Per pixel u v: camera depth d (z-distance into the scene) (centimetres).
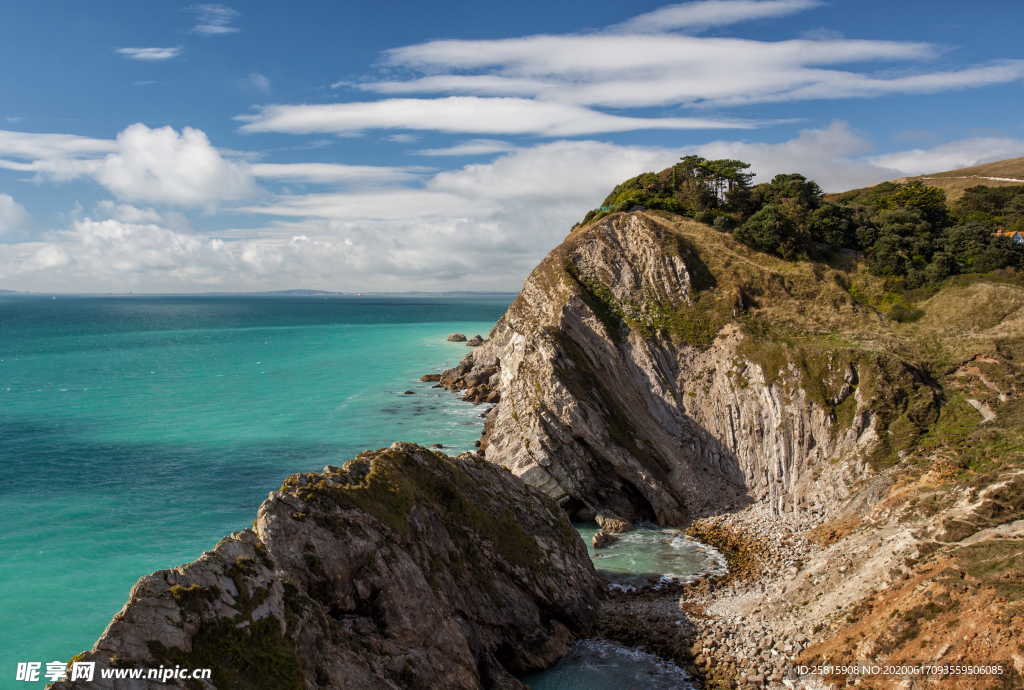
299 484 3152
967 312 7000
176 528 5412
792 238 8369
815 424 5853
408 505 3419
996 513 3578
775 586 4094
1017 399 5384
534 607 3628
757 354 6531
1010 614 2766
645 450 6241
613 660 3438
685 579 4409
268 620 2386
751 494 5825
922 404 5575
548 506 4484
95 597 4247
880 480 5022
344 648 2598
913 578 3316
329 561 2842
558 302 7888
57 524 5434
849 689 2912
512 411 6556
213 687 2080
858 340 6606
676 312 7462
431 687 2730
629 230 8312
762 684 3078
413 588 3034
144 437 8225
